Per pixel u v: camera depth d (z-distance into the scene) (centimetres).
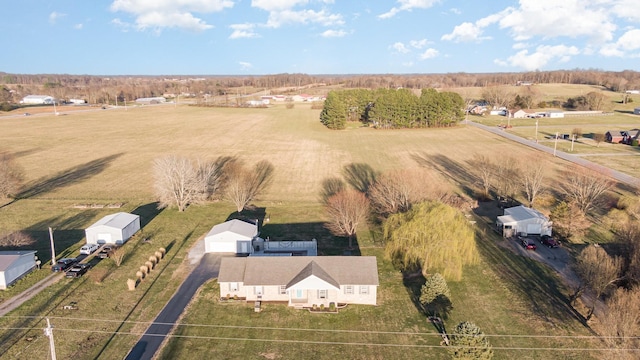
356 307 4491
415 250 4947
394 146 12606
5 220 6800
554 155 11019
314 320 4269
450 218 5028
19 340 3859
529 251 5766
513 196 7938
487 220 6894
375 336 4006
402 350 3803
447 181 9012
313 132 15075
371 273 4572
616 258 4444
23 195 8094
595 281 4262
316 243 5816
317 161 10844
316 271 4519
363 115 17625
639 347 3497
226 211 7356
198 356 3703
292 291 4491
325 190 8575
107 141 13188
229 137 14012
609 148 11900
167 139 13588
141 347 3806
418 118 15850
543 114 18650
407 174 7038
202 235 6331
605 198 7550
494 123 16812
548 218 6397
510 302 4553
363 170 9962
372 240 6131
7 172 7981
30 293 4666
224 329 4094
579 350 3797
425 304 4431
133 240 6134
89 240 5969
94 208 7412
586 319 4209
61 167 10106
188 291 4769
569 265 5338
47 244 5938
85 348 3772
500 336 3988
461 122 17050
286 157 11262
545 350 3800
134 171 9806
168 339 3925
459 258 4875
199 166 8094
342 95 18000
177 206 7544
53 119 17850
